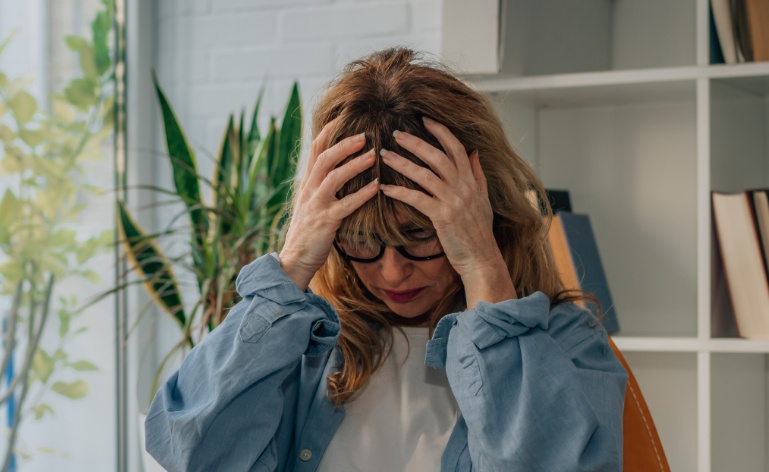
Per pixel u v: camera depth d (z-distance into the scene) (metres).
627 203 2.27
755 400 2.10
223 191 2.27
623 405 1.28
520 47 1.94
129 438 2.54
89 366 2.38
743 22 1.88
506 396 1.15
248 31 2.54
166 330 2.62
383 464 1.23
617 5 2.35
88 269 2.38
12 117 2.13
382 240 1.18
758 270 1.87
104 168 2.46
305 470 1.25
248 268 1.28
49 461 2.24
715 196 1.90
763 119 2.14
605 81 1.92
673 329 2.21
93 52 2.42
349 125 1.22
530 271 1.32
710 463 1.85
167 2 2.61
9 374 2.12
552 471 1.10
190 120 2.59
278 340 1.22
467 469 1.19
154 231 2.64
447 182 1.18
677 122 2.21
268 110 2.51
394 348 1.31
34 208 2.20
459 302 1.34
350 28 2.43
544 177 2.32
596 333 1.28
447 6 1.90
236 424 1.20
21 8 2.16
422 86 1.23
